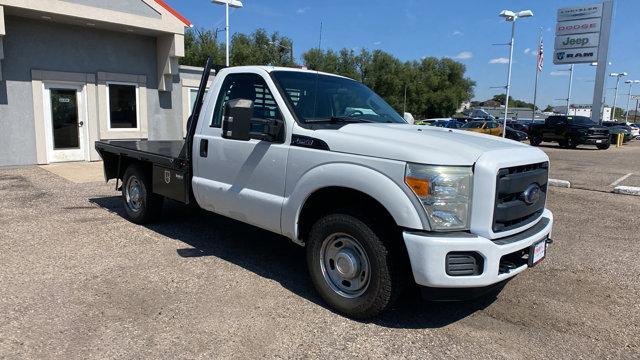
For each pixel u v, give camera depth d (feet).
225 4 62.59
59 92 43.50
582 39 104.47
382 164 11.81
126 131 47.93
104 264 16.55
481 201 11.43
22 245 18.49
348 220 12.55
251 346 11.37
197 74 55.83
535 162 12.98
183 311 13.06
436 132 14.08
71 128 44.62
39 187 31.40
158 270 16.08
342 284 13.23
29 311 12.82
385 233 12.14
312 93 15.48
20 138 41.29
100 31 45.19
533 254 12.64
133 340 11.46
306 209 13.93
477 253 11.30
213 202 16.69
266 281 15.40
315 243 13.50
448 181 11.19
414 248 11.28
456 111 264.93
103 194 29.30
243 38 168.96
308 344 11.56
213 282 15.17
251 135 14.96
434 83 259.19
